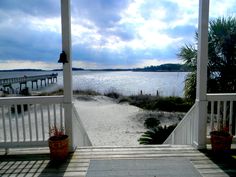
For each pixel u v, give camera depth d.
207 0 2.97
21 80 31.80
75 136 3.34
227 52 4.46
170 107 12.55
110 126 10.10
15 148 3.30
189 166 2.61
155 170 2.51
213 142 2.95
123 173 2.44
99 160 2.81
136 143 7.32
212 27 4.54
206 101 3.13
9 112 3.04
